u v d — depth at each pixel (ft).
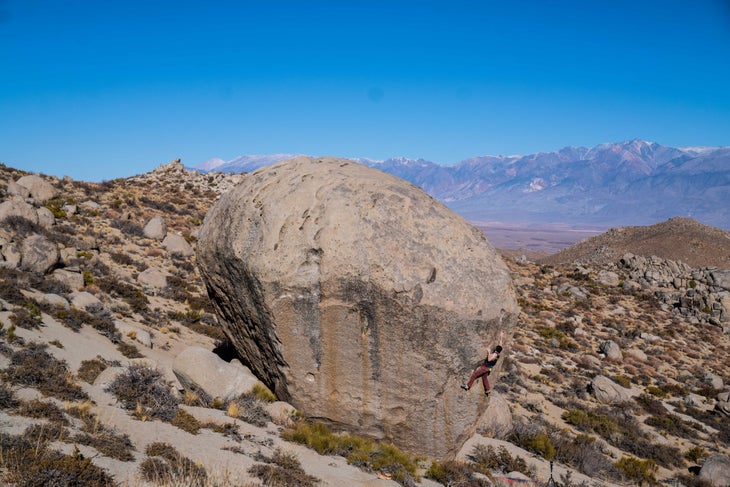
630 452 69.00
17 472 25.59
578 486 47.19
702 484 60.18
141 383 42.83
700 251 370.12
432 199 43.60
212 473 30.91
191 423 38.81
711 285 192.85
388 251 38.55
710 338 151.33
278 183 43.47
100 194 153.99
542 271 212.23
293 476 33.86
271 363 44.21
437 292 38.09
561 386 94.32
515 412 73.61
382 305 38.34
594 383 92.84
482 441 53.26
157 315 78.02
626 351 127.54
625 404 88.84
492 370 40.86
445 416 40.50
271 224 40.96
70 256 88.33
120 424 35.53
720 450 77.51
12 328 45.83
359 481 36.37
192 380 44.83
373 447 41.19
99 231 115.14
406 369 39.42
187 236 135.23
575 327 139.85
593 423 74.38
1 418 31.07
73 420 33.83
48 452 28.12
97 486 26.73
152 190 180.86
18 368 39.04
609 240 412.57
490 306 39.04
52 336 50.96
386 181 42.91
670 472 64.69
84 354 49.65
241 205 43.75
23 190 120.57
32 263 72.54
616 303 175.52
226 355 64.18
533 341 122.72
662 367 122.21
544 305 159.02
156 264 106.83
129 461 30.58
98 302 68.13
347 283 38.68
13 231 92.02
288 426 42.50
